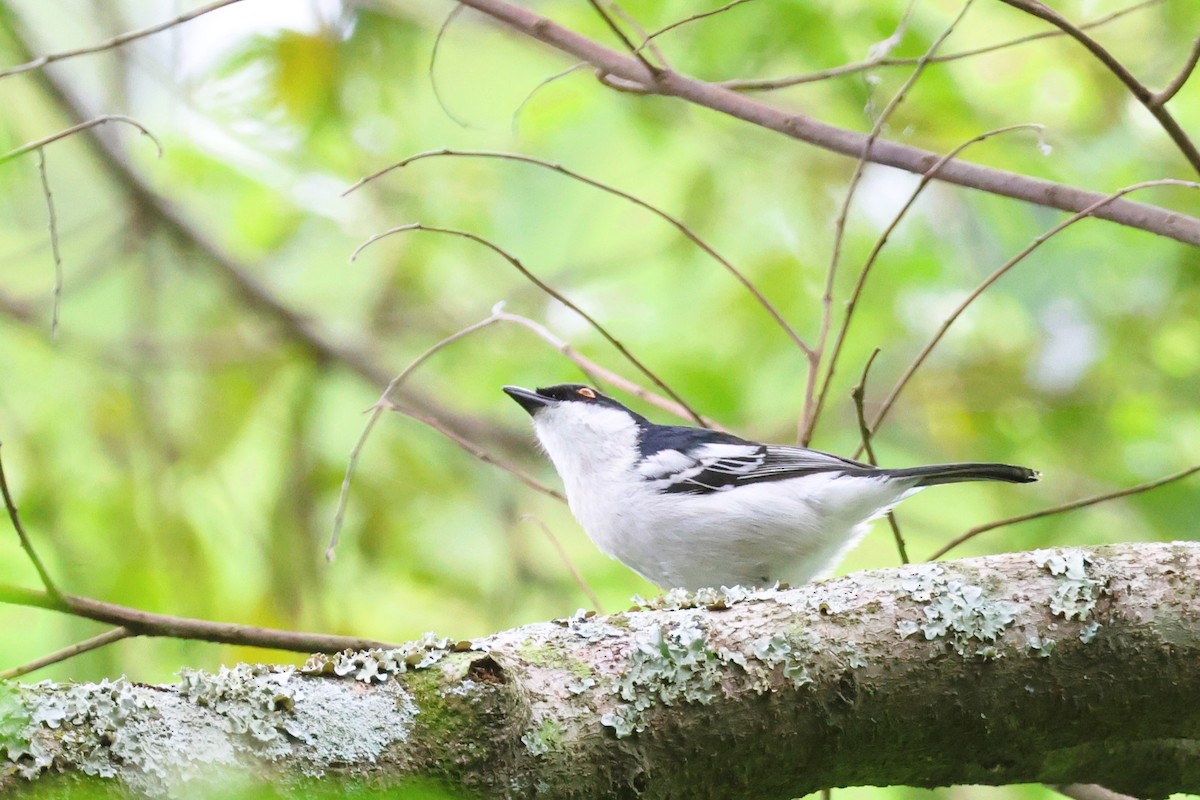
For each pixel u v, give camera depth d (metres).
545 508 12.37
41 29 12.58
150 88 12.29
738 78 10.44
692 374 11.73
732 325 12.12
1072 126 11.07
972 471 8.15
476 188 12.18
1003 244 11.09
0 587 5.81
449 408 12.70
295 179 12.37
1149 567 5.09
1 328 11.91
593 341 12.05
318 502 11.86
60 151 12.67
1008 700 4.91
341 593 11.69
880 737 4.86
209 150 12.19
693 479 8.59
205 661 10.20
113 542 10.79
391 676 4.19
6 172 12.26
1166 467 10.81
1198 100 10.73
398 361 13.00
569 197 11.68
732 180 11.89
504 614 11.68
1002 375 11.77
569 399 9.41
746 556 8.45
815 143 7.33
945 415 11.80
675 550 8.58
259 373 12.55
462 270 13.14
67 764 3.55
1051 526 11.08
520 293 12.71
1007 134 10.72
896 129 10.73
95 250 12.60
